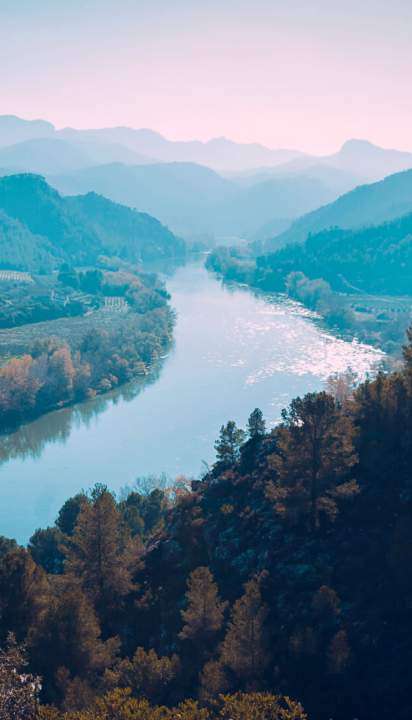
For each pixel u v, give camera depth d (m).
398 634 64.50
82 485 156.75
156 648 72.69
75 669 61.94
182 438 182.00
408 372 92.69
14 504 148.25
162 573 86.50
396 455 84.69
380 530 75.75
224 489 98.06
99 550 80.38
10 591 69.00
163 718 43.19
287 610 70.31
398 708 58.84
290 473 79.19
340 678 61.72
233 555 82.44
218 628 68.44
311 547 76.62
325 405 77.88
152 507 119.88
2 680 43.69
